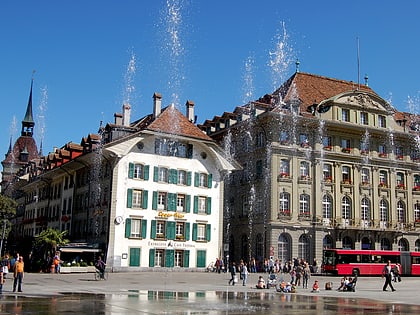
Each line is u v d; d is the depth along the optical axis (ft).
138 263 185.26
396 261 202.49
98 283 127.03
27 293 91.81
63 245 185.37
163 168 196.13
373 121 239.50
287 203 216.95
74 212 227.81
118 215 184.65
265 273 193.88
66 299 80.48
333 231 222.69
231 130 242.37
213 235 201.77
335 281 163.12
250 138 231.30
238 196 234.17
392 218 238.89
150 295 93.30
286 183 217.15
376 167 238.48
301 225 216.95
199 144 203.41
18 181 365.61
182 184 198.49
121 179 187.32
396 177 244.63
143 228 188.14
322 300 92.89
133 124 234.17
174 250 192.54
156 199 192.13
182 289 114.11
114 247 182.09
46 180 271.49
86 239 206.69
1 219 253.44
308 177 221.66
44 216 273.33
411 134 247.29
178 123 201.87
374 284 150.92
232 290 115.55
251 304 80.69
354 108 235.61
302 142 222.89
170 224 193.47
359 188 232.53
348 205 229.86
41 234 185.47
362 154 235.20
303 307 77.66
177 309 69.62
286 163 220.02
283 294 107.55
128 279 145.79
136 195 189.67
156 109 211.82
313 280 162.91
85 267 175.52
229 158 208.44
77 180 231.50
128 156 189.78
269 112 215.31
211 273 186.60
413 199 247.09
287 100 227.20
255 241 221.46
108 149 185.16
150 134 191.83
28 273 169.27
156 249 189.57
